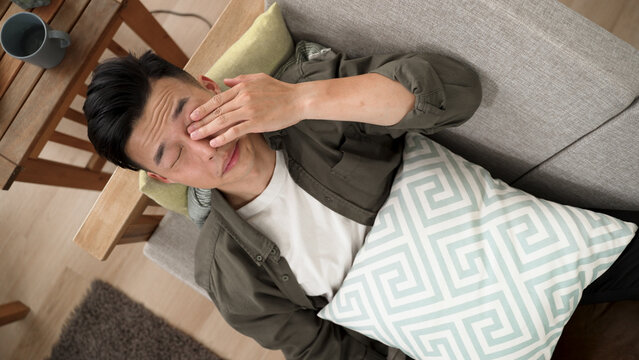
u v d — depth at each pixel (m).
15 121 1.05
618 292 0.84
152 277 1.56
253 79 0.74
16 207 1.68
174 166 0.72
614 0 1.36
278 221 0.90
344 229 0.90
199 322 1.51
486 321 0.77
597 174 0.83
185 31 1.66
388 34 0.80
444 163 0.87
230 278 0.91
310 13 0.85
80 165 1.64
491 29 0.69
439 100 0.72
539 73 0.71
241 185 0.86
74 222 1.65
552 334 0.77
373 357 0.98
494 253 0.78
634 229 0.78
